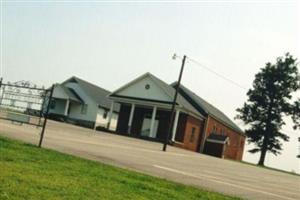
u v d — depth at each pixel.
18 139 13.99
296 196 12.39
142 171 11.84
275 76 61.62
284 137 61.25
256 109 61.72
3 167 7.80
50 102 12.87
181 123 46.22
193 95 53.72
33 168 8.33
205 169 16.73
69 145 15.57
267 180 17.45
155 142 40.75
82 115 57.62
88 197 6.56
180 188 9.35
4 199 5.49
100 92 62.12
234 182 13.13
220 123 55.72
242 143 67.44
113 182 8.50
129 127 45.25
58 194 6.35
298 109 60.56
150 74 46.03
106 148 17.81
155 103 44.38
